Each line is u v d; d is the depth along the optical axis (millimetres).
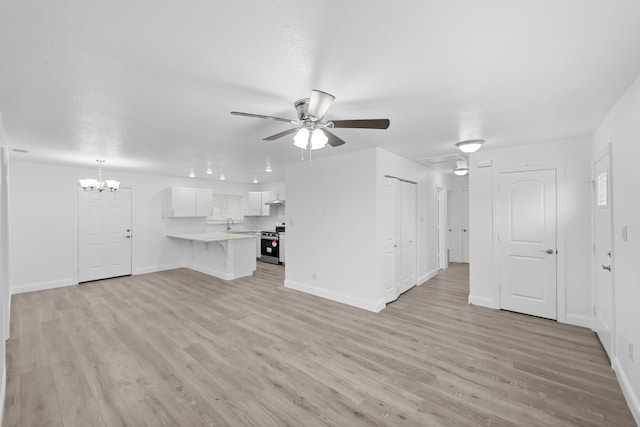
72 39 1420
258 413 1930
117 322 3514
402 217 4633
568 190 3404
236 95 2105
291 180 4984
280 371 2434
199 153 4145
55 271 5164
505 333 3170
